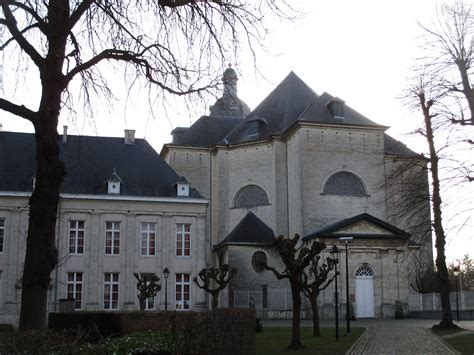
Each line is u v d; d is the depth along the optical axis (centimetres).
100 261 3928
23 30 1010
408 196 2664
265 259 4434
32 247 939
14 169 3950
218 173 5062
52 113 969
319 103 4653
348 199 4444
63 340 624
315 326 2491
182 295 4053
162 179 4250
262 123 5116
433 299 4072
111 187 4031
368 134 4594
